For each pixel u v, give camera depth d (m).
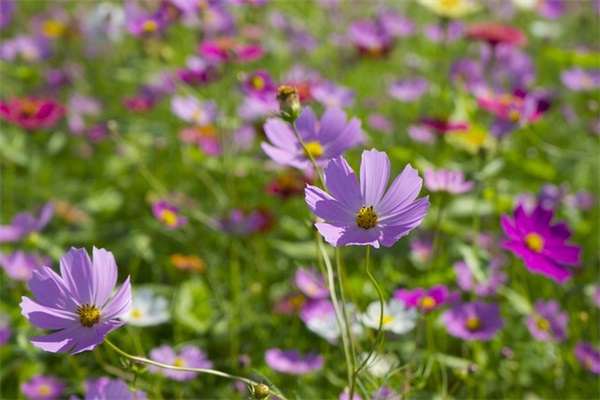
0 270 1.48
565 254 1.14
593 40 2.80
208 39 2.12
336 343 1.28
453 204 1.58
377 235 0.95
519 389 1.35
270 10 2.66
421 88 2.07
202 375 1.35
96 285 0.97
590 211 1.74
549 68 2.54
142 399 1.05
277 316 1.43
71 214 1.69
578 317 1.33
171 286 1.52
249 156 1.85
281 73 2.20
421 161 1.48
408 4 3.01
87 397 1.04
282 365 1.24
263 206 1.65
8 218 1.74
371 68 2.50
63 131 2.09
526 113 1.44
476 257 1.39
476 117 1.83
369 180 0.97
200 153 1.66
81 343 0.95
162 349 1.24
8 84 2.32
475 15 2.80
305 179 1.49
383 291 1.41
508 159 1.76
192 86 1.71
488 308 1.29
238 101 1.87
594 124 1.96
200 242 1.64
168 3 1.73
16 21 2.83
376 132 2.05
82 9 2.90
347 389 1.12
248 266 1.54
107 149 2.07
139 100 1.91
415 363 1.28
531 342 1.40
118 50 2.48
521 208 1.16
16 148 1.84
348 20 2.83
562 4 2.40
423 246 1.52
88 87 2.43
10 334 1.29
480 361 1.30
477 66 2.20
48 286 0.97
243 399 1.26
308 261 1.50
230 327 1.39
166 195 1.63
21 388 1.28
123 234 1.63
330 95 1.66
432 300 1.22
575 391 1.33
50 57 2.42
